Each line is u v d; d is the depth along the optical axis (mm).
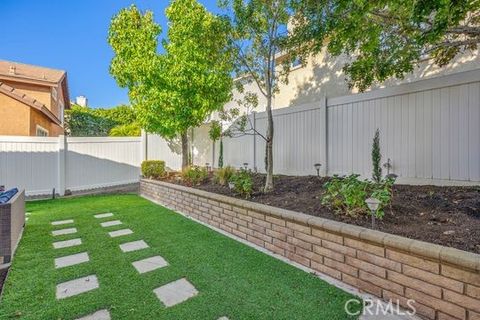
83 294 2992
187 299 2875
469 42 3939
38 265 3752
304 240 3713
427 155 5016
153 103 9055
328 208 4152
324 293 2965
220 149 10570
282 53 6156
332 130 6699
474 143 4469
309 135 7289
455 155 4676
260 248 4383
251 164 9242
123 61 10117
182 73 8562
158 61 8938
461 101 4617
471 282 2225
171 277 3363
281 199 5125
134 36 9812
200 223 5961
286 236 3992
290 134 7855
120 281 3277
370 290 2938
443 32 3113
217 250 4273
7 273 3549
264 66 5902
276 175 7863
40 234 5133
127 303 2814
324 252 3443
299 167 7570
